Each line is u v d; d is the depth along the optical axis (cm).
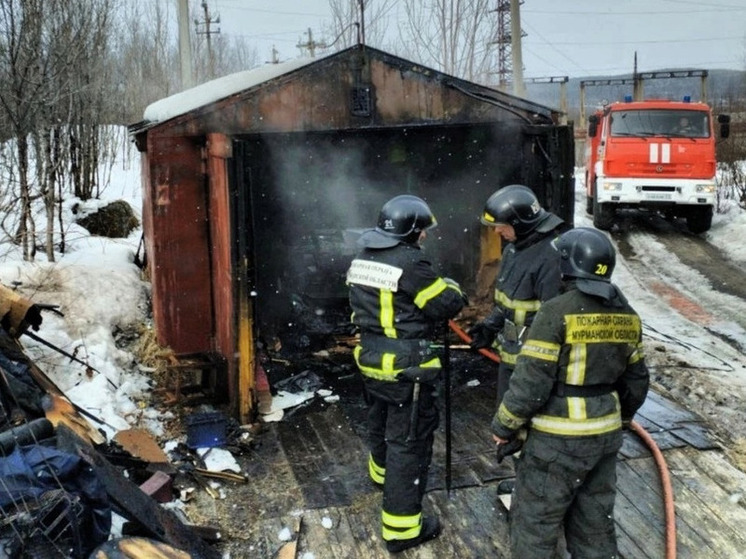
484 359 628
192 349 578
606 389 296
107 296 670
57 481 292
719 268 1030
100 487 310
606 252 288
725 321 767
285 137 629
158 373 568
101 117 1125
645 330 733
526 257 366
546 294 354
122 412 495
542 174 589
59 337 552
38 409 401
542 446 294
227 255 493
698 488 403
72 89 782
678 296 884
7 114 712
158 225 559
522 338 366
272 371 602
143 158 709
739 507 384
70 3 750
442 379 586
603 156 1295
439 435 480
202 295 575
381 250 351
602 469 302
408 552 355
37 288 632
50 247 720
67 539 280
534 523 301
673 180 1253
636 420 491
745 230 1239
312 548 361
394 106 568
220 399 534
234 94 538
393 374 342
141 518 316
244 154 466
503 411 295
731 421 496
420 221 350
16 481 292
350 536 370
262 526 378
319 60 548
